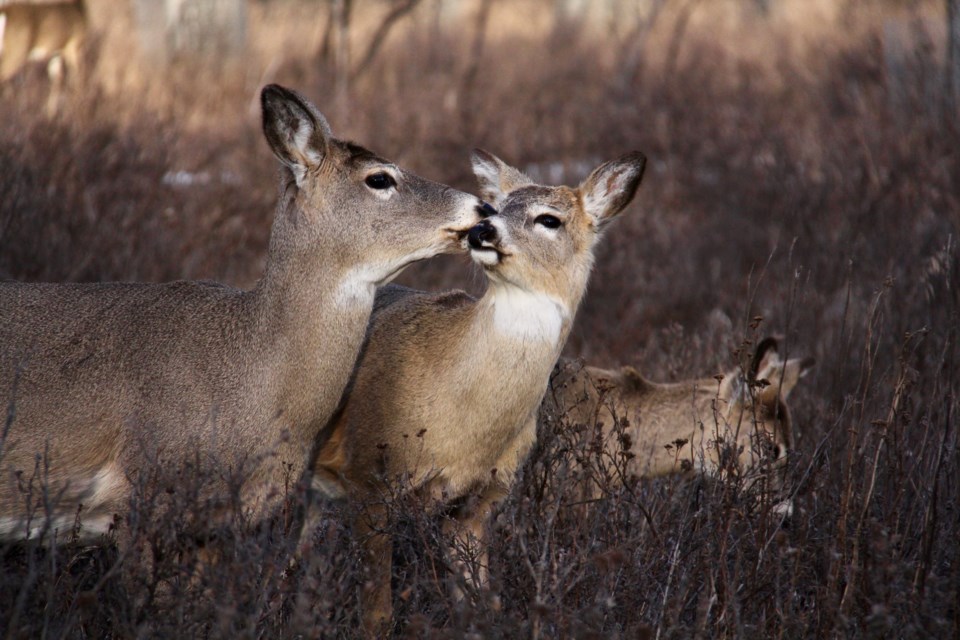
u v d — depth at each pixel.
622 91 28.92
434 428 9.70
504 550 8.71
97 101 19.38
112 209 15.58
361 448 9.92
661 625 8.00
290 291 8.91
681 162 23.08
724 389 11.39
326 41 30.48
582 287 10.31
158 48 28.59
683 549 8.90
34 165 15.41
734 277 17.31
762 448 9.90
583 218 10.29
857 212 17.84
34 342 8.77
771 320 14.91
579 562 8.41
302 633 7.54
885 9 30.80
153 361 8.77
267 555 7.86
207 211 16.81
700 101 26.95
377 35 30.55
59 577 8.30
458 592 8.79
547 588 8.25
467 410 9.65
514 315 9.59
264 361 8.83
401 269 9.30
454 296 10.44
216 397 8.73
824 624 8.37
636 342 15.52
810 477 9.77
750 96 27.11
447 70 32.28
